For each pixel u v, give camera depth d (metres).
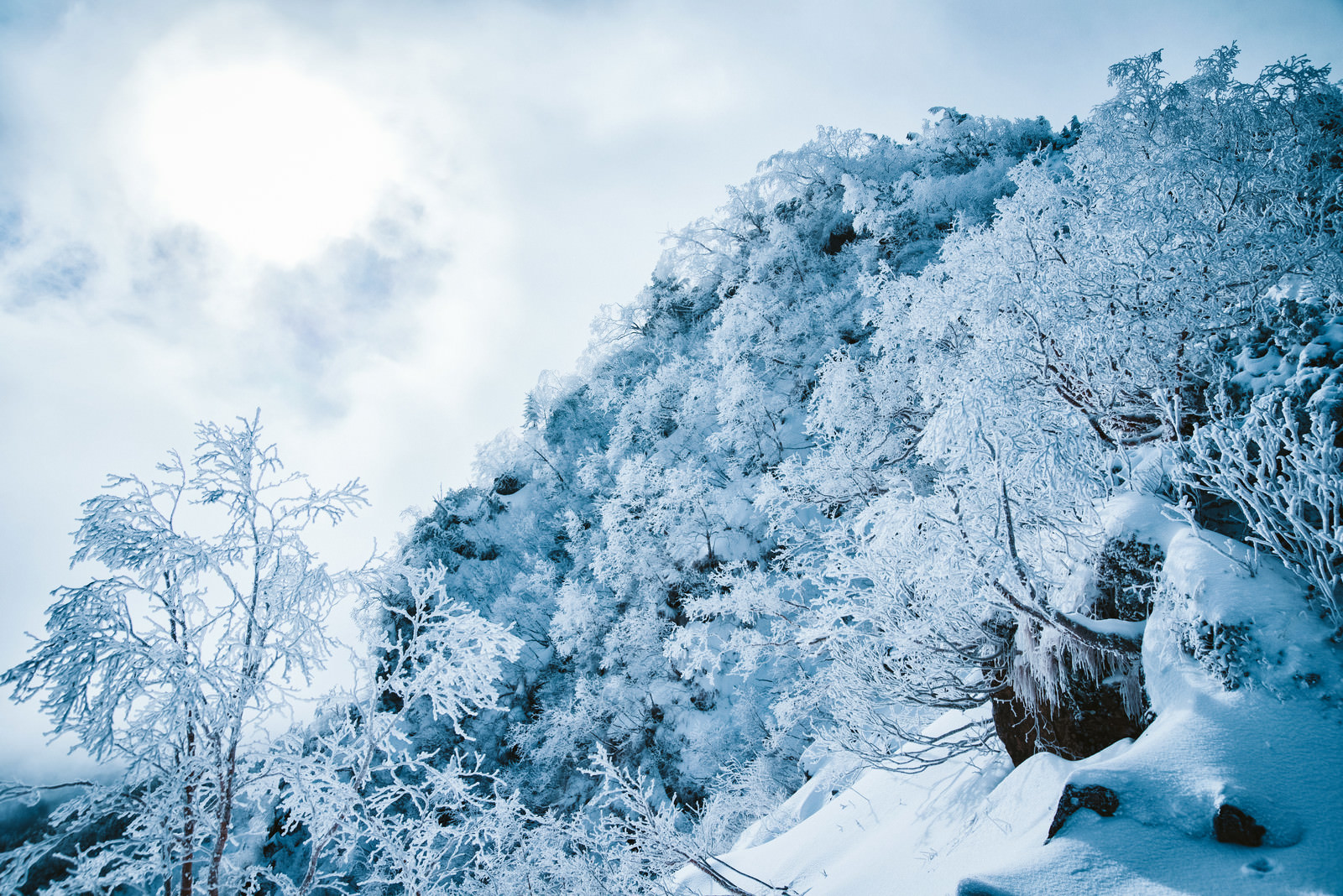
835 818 6.79
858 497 12.90
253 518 3.87
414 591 4.27
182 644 3.40
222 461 3.86
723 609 13.97
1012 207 7.23
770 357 28.34
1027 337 5.63
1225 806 2.38
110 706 3.14
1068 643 4.01
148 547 3.43
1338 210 5.76
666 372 30.92
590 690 22.08
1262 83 7.36
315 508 4.07
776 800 11.72
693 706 20.09
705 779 17.52
